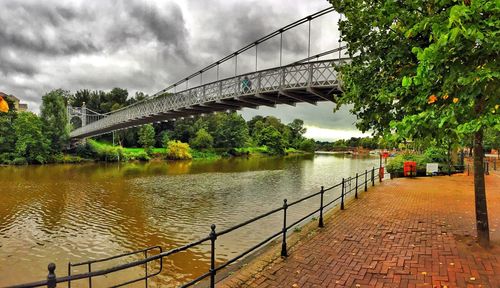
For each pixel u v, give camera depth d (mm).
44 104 56219
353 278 4637
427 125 3721
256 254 5746
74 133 62094
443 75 3793
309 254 5645
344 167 49312
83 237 13359
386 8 4539
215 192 24781
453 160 22375
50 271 2299
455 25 2941
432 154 22047
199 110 25812
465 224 7535
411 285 4355
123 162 59062
